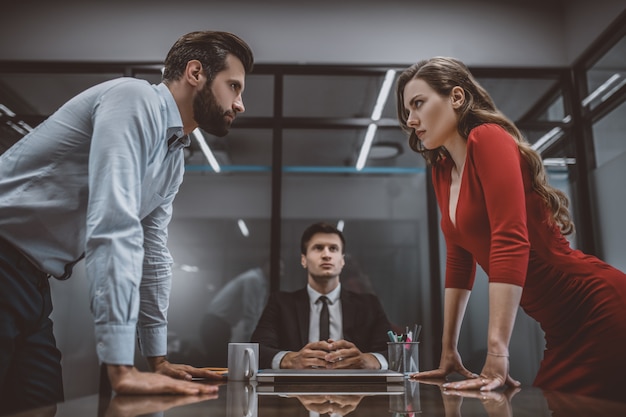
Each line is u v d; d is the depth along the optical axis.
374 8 3.62
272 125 3.53
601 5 3.17
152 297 1.06
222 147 3.60
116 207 0.72
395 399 0.62
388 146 3.61
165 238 1.12
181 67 0.95
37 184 0.93
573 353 0.98
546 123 3.55
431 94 0.99
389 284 3.44
